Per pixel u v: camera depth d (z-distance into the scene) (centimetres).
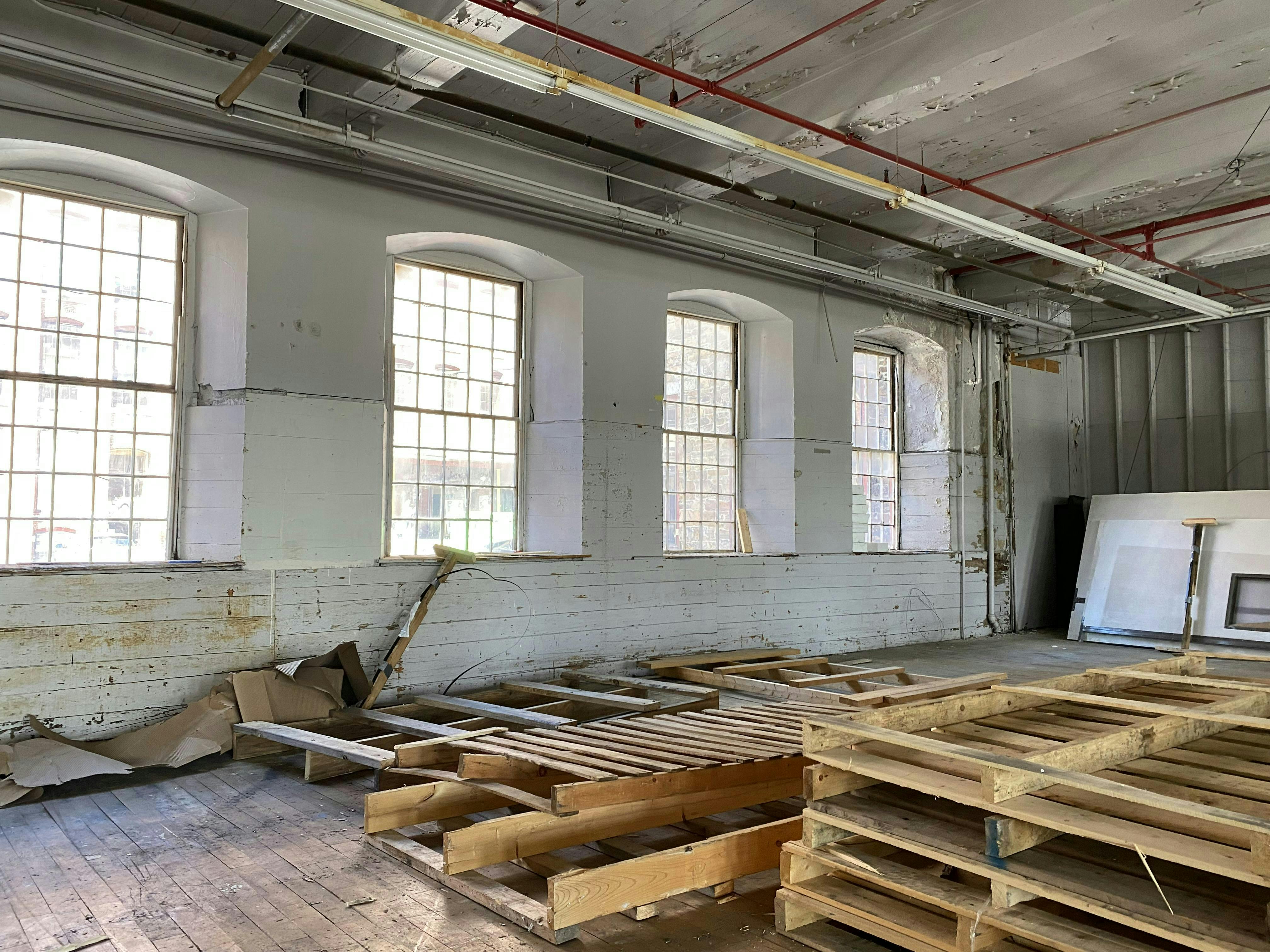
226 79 552
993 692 320
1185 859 198
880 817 261
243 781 449
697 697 589
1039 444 1135
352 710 527
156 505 559
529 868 331
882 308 956
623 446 737
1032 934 219
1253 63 573
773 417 878
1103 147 705
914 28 538
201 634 521
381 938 274
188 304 568
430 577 624
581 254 716
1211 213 785
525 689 612
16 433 511
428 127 639
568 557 696
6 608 459
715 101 631
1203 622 916
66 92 488
